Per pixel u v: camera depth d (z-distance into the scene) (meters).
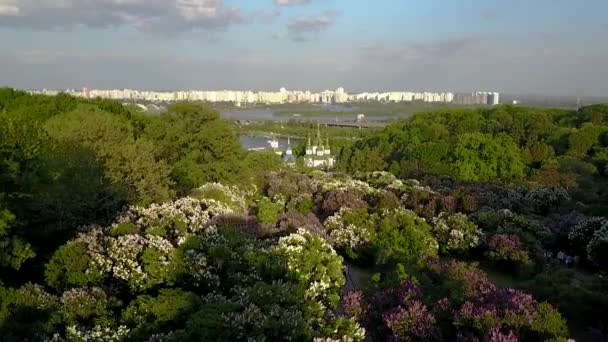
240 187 27.02
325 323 11.88
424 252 18.97
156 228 16.22
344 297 13.88
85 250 14.38
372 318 13.15
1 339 11.12
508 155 40.56
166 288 13.09
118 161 21.00
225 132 27.23
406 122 73.44
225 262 14.62
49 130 22.00
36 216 17.34
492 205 25.12
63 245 14.91
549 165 40.78
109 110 37.88
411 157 49.09
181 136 26.78
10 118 19.48
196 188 24.31
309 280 14.48
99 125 22.38
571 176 36.38
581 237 20.81
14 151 17.05
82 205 17.84
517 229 21.39
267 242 16.38
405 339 11.99
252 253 14.78
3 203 15.19
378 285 14.88
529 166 46.34
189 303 11.96
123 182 20.39
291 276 14.22
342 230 21.11
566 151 50.47
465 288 13.85
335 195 25.52
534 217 24.09
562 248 22.06
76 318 12.05
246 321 10.60
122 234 15.73
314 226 21.28
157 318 11.70
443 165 42.97
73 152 19.22
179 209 18.31
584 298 14.16
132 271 13.90
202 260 14.16
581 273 18.89
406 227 20.84
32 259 16.09
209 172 26.36
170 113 27.66
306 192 28.02
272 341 10.61
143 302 12.14
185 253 14.53
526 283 16.41
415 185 29.80
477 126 62.59
